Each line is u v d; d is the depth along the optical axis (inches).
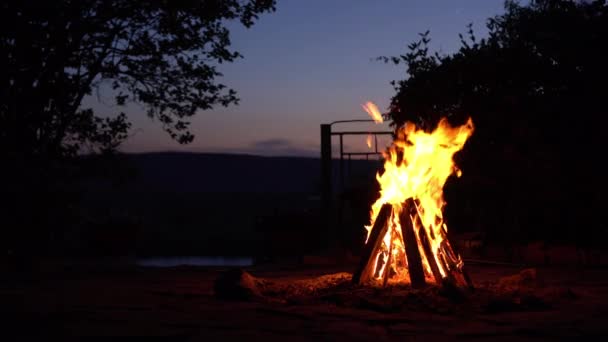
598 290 312.3
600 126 462.3
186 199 1186.6
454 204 557.0
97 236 624.7
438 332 205.9
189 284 352.5
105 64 539.8
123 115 555.8
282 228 605.3
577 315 235.9
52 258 575.5
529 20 525.0
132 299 284.7
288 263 525.0
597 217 483.5
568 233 512.1
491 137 515.8
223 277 292.4
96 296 295.7
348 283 294.8
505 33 552.7
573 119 478.6
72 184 542.6
